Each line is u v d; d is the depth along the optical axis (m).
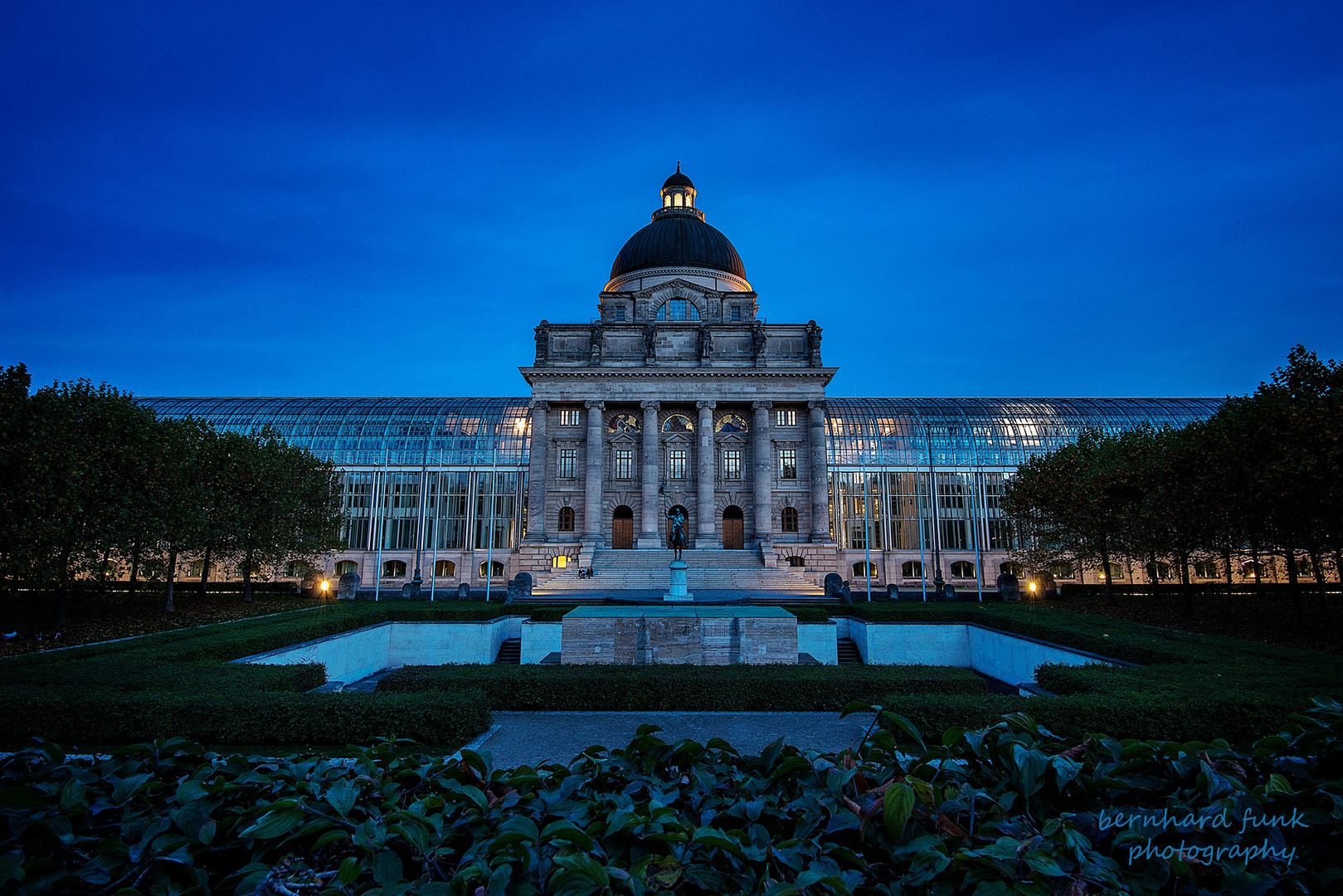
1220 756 7.03
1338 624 41.62
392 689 23.92
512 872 5.59
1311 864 5.92
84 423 40.97
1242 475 39.06
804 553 81.75
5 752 16.91
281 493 59.72
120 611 49.19
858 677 24.27
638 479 87.69
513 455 93.25
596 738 19.80
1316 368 38.31
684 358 88.31
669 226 102.50
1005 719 7.46
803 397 86.00
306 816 6.43
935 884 5.39
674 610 31.77
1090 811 6.40
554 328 89.06
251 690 20.02
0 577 37.47
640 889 5.18
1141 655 27.27
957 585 88.81
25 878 5.48
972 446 95.00
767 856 5.78
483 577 89.69
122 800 6.72
